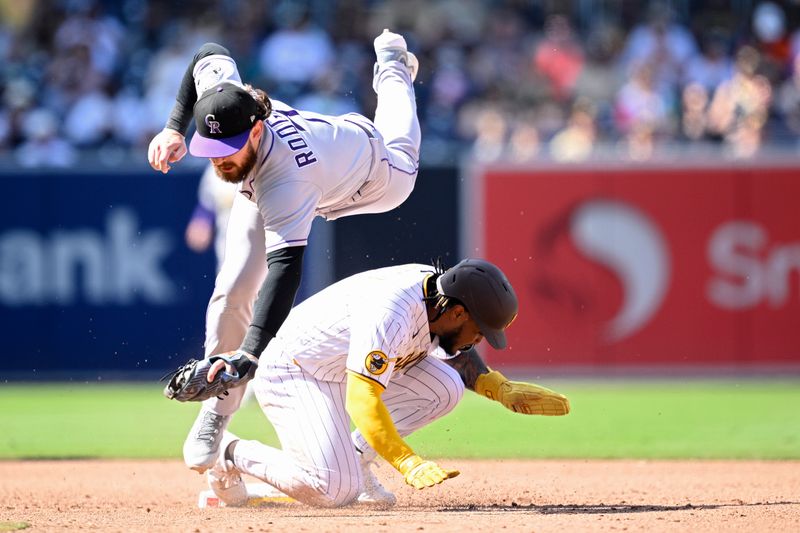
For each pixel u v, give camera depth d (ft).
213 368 51.60
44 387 137.39
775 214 138.10
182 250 138.62
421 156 145.18
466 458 88.74
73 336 139.13
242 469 60.44
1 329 139.03
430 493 70.90
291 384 57.93
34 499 70.23
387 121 65.41
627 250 139.33
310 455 57.67
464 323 56.70
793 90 163.63
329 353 57.11
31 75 169.99
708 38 177.88
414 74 68.80
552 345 139.23
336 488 57.82
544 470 82.33
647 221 139.13
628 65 176.86
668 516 56.95
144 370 138.92
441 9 186.39
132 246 138.72
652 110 160.25
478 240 139.13
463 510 62.08
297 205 54.44
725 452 91.40
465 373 61.62
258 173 54.80
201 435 61.21
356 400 53.88
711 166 138.72
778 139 149.59
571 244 139.64
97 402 124.47
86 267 139.03
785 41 178.91
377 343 53.93
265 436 99.40
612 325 139.13
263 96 54.49
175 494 72.59
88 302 139.13
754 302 138.62
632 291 139.13
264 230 60.34
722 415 112.68
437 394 60.03
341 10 181.78
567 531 51.16
